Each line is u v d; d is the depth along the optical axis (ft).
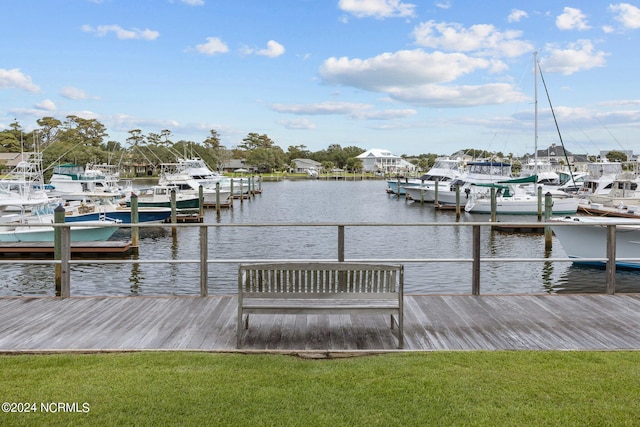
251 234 78.54
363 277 15.78
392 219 110.73
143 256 62.49
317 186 273.75
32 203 66.80
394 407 11.61
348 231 81.61
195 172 149.59
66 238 22.20
